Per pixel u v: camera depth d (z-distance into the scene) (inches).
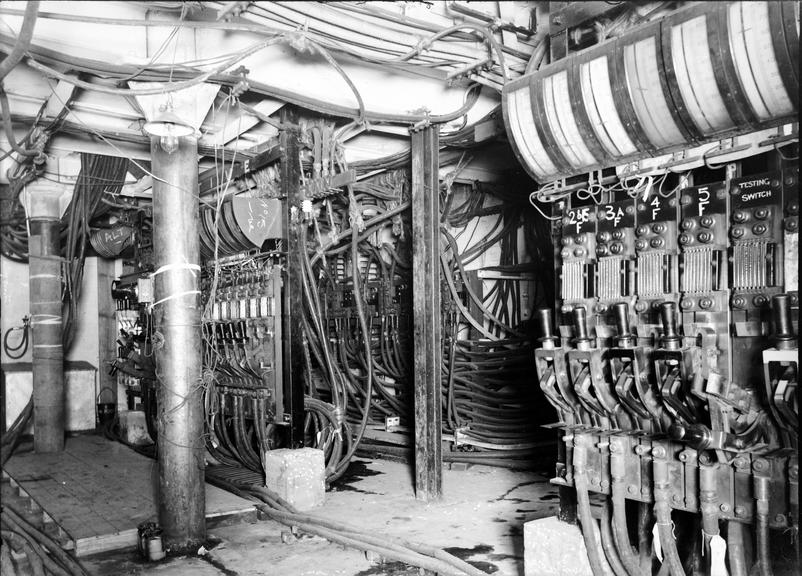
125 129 214.7
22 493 236.2
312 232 295.7
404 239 301.1
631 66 108.7
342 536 167.6
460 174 292.0
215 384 256.4
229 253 253.9
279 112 219.9
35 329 301.1
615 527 111.7
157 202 166.9
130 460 275.9
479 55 171.0
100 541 170.2
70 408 360.2
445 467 254.5
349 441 237.0
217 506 193.3
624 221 117.4
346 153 249.3
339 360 319.6
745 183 101.0
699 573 108.7
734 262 101.8
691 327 105.6
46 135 202.4
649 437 107.8
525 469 246.4
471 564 151.9
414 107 202.1
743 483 97.2
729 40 96.5
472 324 279.6
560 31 124.8
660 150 111.4
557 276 128.3
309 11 152.4
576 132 118.8
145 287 301.7
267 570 153.6
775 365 92.1
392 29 159.3
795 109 94.5
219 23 132.1
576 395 118.7
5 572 172.7
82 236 291.3
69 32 149.7
